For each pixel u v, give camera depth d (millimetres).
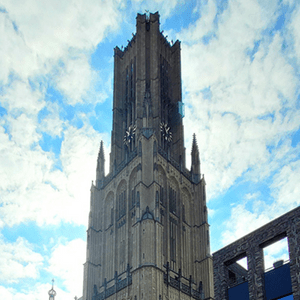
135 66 137625
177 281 105750
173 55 144500
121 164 123688
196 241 118062
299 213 51906
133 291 99438
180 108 133750
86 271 113938
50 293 136875
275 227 54125
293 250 51125
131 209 114000
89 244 117625
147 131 118562
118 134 131625
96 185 126750
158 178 113562
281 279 52531
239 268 72000
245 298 56438
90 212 122438
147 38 137500
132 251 107125
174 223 115188
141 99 127125
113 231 116250
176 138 130625
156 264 100625
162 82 137375
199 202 123375
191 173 127188
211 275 112500
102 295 109000
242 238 57719
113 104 135750
